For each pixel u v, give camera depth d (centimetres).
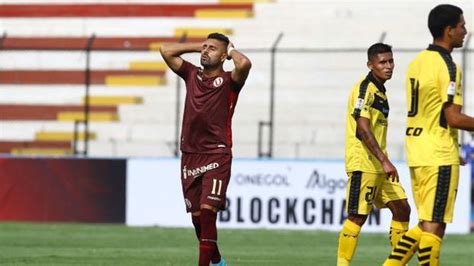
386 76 2866
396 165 4903
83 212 5391
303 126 6669
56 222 5419
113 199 5350
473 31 6812
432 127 2367
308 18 7194
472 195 4997
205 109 2664
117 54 7231
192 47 2741
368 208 2923
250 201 5128
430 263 2378
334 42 7000
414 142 2391
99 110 7000
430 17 2394
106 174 5359
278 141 6638
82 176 5394
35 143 6969
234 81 2669
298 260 3612
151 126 6900
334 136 6612
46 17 7594
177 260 3544
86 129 6153
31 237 4562
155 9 7425
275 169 5106
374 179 2905
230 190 5150
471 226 4991
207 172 2684
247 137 6675
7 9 7656
